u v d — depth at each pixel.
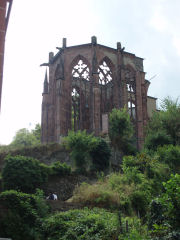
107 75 62.41
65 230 18.53
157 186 27.30
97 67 57.91
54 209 22.03
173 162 32.88
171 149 34.16
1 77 15.48
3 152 42.16
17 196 19.55
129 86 62.31
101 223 18.69
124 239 15.86
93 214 20.41
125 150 46.00
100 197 23.88
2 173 27.84
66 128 55.66
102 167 38.06
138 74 62.06
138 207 24.22
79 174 34.94
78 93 61.94
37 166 29.52
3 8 16.39
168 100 47.16
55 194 30.97
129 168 29.27
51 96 61.62
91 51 59.91
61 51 60.12
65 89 57.62
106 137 46.19
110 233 17.72
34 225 18.89
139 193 25.02
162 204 15.65
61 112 55.50
